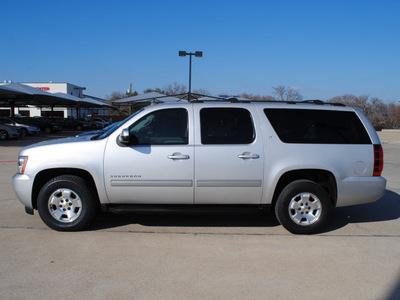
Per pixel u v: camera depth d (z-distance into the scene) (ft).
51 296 10.35
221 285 11.19
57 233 15.61
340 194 15.85
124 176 15.31
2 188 24.82
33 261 12.69
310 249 14.29
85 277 11.55
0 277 11.44
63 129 124.16
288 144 15.56
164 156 15.25
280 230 16.53
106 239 15.01
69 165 15.25
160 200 15.64
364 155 15.92
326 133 15.98
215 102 16.20
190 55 68.95
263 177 15.44
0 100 95.71
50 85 163.12
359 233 16.33
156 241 14.89
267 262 12.97
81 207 15.57
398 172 36.14
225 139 15.51
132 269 12.20
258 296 10.56
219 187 15.42
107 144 15.40
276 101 16.65
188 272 12.05
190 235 15.70
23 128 81.10
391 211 20.22
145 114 15.79
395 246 14.79
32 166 15.38
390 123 190.60
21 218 17.67
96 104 126.31
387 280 11.73
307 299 10.46
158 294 10.57
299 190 15.55
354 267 12.69
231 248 14.25
